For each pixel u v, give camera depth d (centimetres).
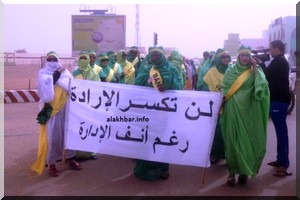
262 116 540
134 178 588
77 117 579
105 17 2184
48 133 578
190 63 1359
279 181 575
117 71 891
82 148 580
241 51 539
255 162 545
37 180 575
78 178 585
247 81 539
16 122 1020
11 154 712
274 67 587
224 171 625
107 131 574
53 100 581
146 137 564
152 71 568
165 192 531
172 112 555
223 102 556
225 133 550
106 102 573
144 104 564
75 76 679
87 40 2212
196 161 550
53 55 596
